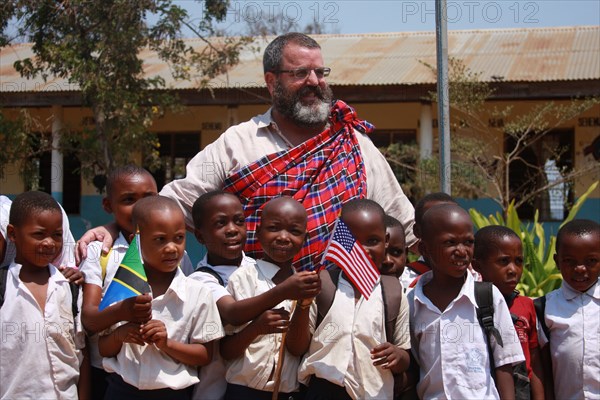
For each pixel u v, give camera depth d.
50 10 10.45
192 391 3.37
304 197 3.85
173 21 10.68
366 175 4.11
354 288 3.38
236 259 3.61
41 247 3.26
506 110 11.44
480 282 3.43
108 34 10.36
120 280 3.06
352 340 3.27
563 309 3.71
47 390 3.20
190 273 3.91
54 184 12.89
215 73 11.84
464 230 3.36
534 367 3.71
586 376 3.60
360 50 14.53
